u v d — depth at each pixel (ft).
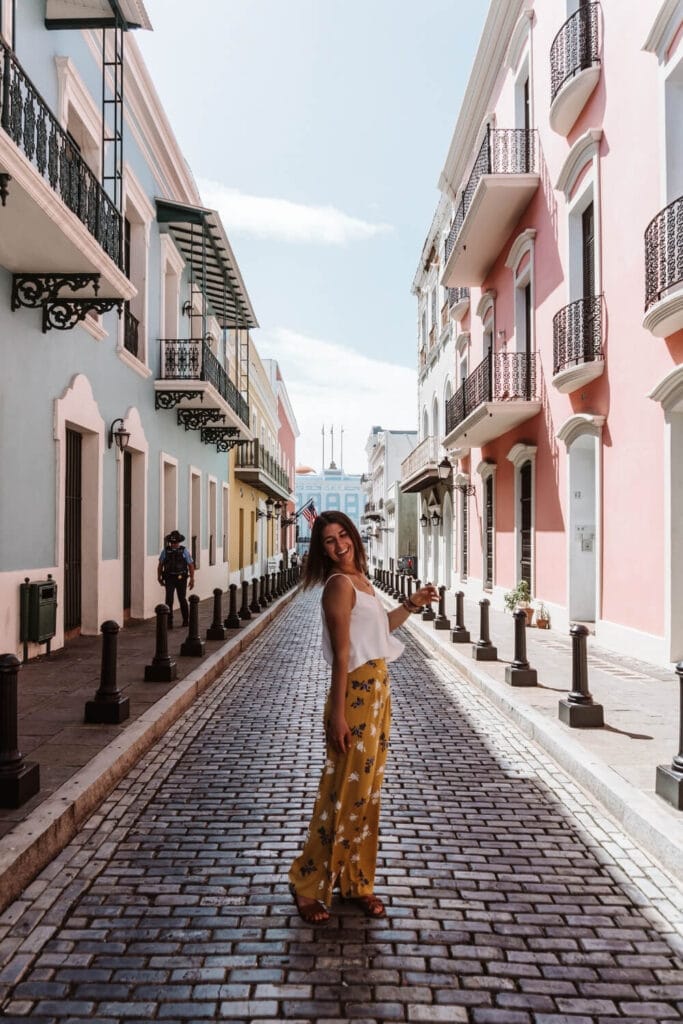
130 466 46.88
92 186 29.43
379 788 10.89
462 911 11.05
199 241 54.49
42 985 9.14
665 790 14.42
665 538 29.86
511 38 51.70
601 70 36.65
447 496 83.71
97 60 36.35
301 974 9.39
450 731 21.67
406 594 67.56
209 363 52.42
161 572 42.75
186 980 9.25
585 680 20.68
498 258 57.77
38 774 14.35
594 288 37.83
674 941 10.34
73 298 30.45
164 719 21.25
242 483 96.84
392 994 9.04
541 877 12.20
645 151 31.60
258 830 13.98
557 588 43.96
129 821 14.37
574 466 41.65
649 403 31.55
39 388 30.53
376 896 11.22
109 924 10.54
